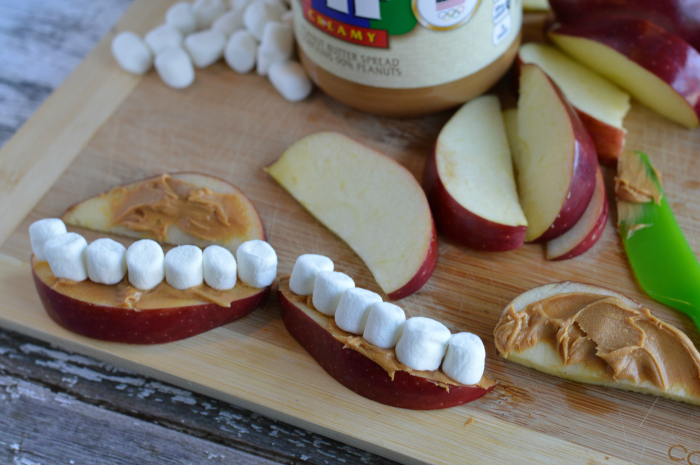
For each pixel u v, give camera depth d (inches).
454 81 16.6
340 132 17.7
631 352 14.4
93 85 18.3
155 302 14.9
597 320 14.6
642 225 16.0
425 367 14.2
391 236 15.8
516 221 15.7
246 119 17.9
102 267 14.7
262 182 17.0
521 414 14.6
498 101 17.3
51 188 17.0
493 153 16.6
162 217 16.1
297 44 17.9
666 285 15.5
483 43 16.4
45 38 19.6
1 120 18.5
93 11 20.0
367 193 16.2
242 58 18.3
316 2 16.1
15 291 15.8
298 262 14.9
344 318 14.5
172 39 18.3
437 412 14.6
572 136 15.8
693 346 14.5
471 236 15.9
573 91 17.4
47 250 14.7
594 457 14.2
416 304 15.6
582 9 17.5
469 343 14.1
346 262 16.0
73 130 17.7
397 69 16.4
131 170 17.2
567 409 14.6
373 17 15.8
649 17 17.0
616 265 15.9
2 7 19.9
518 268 16.0
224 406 15.2
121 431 15.1
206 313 15.0
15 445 15.0
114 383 15.4
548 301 14.9
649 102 17.6
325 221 16.3
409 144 17.4
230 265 14.9
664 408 14.6
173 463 14.8
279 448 14.9
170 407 15.2
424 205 15.7
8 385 15.4
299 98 18.1
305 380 14.9
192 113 18.0
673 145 17.2
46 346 15.7
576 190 15.6
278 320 15.5
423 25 15.8
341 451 14.9
